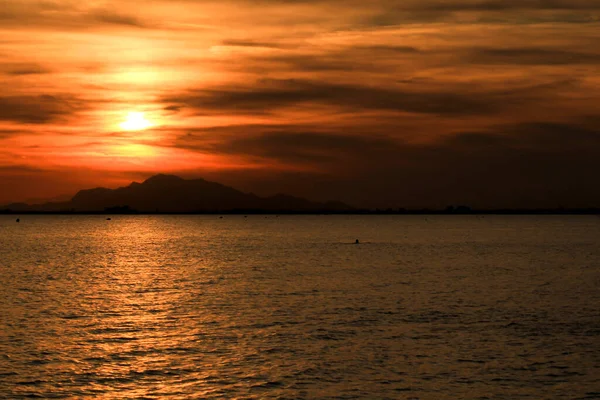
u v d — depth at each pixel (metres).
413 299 62.12
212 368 37.41
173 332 46.81
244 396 32.88
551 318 51.78
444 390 33.62
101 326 49.09
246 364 38.19
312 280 79.25
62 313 54.94
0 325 49.34
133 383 34.81
